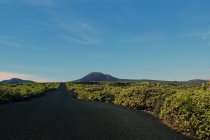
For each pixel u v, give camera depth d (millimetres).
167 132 16469
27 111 25891
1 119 20516
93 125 18219
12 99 40219
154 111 25531
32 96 52344
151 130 16828
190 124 16438
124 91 37719
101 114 24047
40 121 19781
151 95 32281
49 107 30266
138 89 35125
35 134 15172
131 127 17609
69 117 22062
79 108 29234
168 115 20391
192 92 19281
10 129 16531
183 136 15625
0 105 32438
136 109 30766
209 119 15250
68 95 65125
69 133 15539
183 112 17516
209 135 14984
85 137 14555
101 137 14562
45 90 80625
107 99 44062
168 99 21047
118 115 23516
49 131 16047
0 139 13922
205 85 23578
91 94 48875
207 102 16438
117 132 15898
